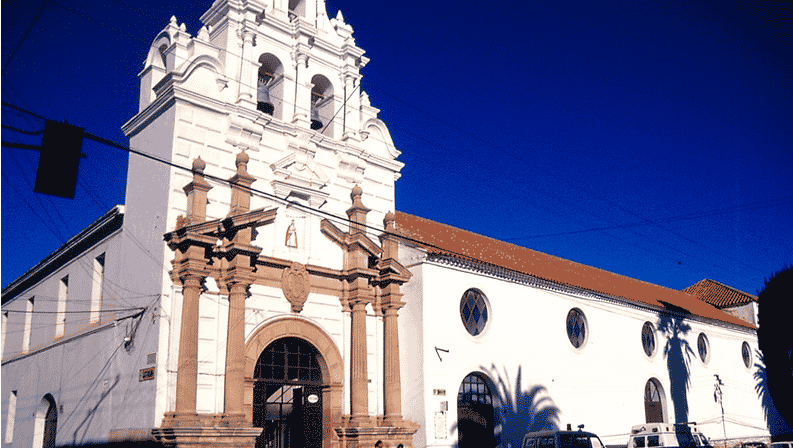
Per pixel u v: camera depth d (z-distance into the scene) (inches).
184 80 741.3
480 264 925.2
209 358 690.8
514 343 956.6
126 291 753.0
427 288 863.1
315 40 888.9
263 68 867.4
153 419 646.5
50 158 360.2
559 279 1066.7
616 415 1100.5
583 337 1094.4
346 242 842.2
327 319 810.8
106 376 757.9
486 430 895.7
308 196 824.3
